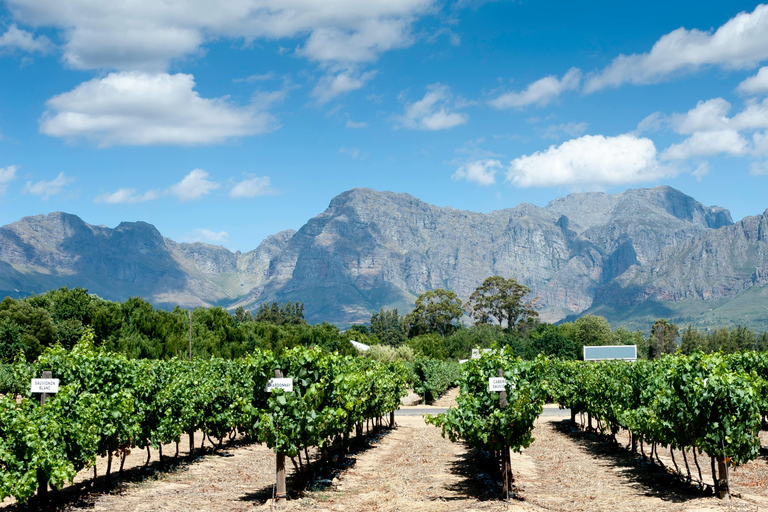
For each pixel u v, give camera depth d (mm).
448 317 142375
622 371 18922
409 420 34062
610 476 15219
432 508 11352
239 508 11391
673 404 12188
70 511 10680
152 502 11602
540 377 12945
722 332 145250
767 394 15180
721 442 11391
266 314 169625
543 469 17016
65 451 11094
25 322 50500
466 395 12719
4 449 9602
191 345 45531
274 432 11734
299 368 12234
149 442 14805
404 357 61938
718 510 10250
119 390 12789
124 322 47500
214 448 19172
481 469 16312
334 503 11922
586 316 137000
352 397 15156
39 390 11125
